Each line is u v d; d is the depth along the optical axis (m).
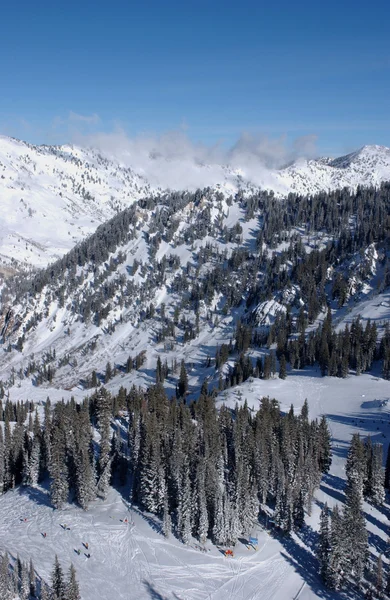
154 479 95.31
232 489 91.50
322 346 176.62
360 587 76.94
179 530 88.06
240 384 171.50
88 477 98.88
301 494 92.19
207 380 190.50
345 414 138.75
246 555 83.88
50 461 106.25
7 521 96.62
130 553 84.06
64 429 118.75
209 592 75.50
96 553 84.25
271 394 157.75
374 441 119.75
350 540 78.19
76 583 69.88
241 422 114.38
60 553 84.44
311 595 75.56
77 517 96.12
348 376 167.88
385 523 90.81
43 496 107.00
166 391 193.38
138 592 75.00
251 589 76.25
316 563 82.75
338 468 110.56
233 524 86.25
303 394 157.38
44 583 71.56
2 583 72.25
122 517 95.81
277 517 89.50
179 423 122.56
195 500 88.62
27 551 85.12
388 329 181.25
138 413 130.75
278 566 81.62
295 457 101.94
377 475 96.00
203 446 102.94
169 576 78.62
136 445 111.50
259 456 98.31
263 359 196.75
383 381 159.00
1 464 111.88
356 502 81.50
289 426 110.12
